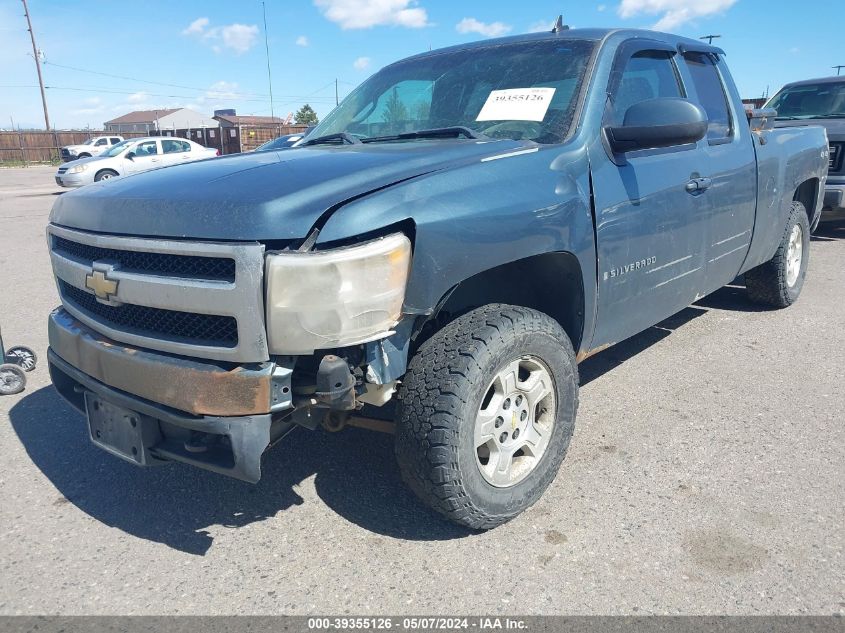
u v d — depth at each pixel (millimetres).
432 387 2516
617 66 3525
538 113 3330
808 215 6156
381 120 3842
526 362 2820
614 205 3191
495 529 2848
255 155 3209
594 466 3338
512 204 2674
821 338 5148
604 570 2572
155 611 2418
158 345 2469
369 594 2477
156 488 3256
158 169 3148
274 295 2209
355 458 3479
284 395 2326
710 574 2533
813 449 3451
